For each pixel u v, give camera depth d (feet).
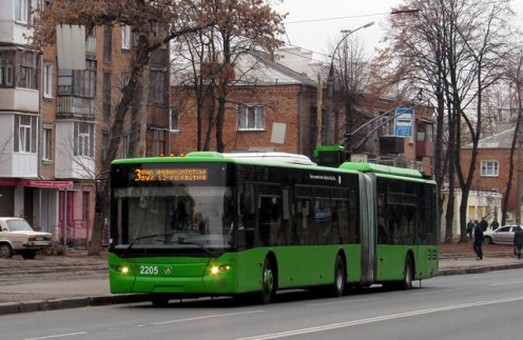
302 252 90.17
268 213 84.84
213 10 160.86
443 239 281.13
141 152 155.22
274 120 255.70
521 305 85.51
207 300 91.40
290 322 67.46
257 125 257.96
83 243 213.25
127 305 84.58
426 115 314.14
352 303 88.12
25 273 120.57
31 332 60.23
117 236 80.64
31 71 200.13
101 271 128.88
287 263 87.51
